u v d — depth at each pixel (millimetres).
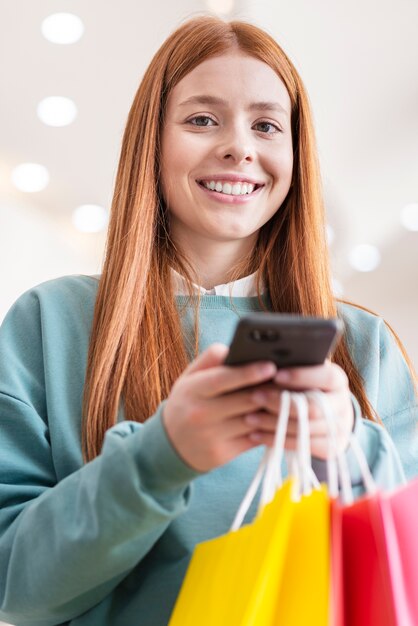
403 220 3186
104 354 1275
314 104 2984
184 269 1387
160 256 1395
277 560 781
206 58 1388
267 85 1382
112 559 957
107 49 2877
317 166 1470
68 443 1238
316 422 863
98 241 3387
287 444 868
